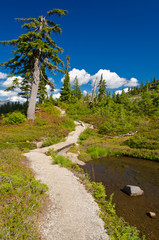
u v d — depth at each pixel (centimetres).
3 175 423
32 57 2170
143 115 3156
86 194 542
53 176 676
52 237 303
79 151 1344
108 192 622
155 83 12125
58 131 1842
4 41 1767
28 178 526
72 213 408
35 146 1292
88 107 4372
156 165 1029
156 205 531
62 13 2027
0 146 1085
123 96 4841
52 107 3356
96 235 330
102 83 5581
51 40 2050
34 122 2045
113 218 416
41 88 3528
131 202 546
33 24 1852
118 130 2003
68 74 4731
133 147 1482
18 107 3659
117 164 1048
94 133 2038
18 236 252
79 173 789
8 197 342
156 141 1441
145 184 714
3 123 1881
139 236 380
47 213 388
